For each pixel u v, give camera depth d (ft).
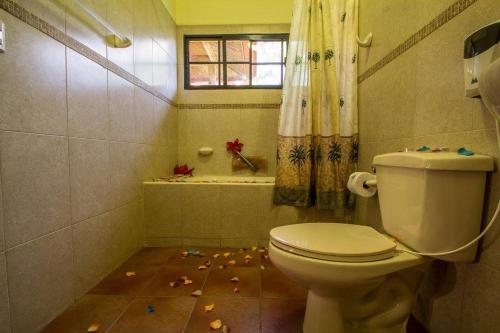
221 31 8.07
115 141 4.74
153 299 3.78
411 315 3.48
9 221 2.71
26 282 2.92
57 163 3.34
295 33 5.58
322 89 5.54
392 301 3.07
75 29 3.65
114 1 4.67
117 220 4.82
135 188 5.54
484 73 2.03
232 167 8.24
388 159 3.07
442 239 2.54
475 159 2.42
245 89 8.16
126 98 5.14
